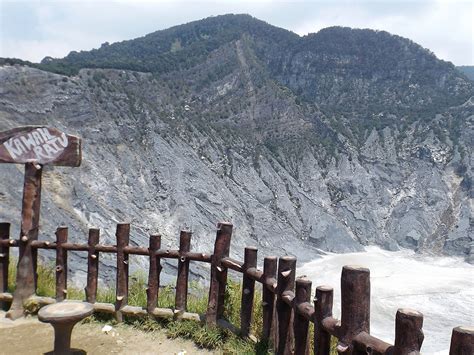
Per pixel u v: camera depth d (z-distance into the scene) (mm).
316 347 3631
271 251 41781
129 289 7332
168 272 21984
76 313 4906
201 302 6855
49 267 8828
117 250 6344
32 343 5602
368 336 2977
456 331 2344
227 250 5816
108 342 5637
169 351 5395
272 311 5020
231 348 5227
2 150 6820
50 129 6855
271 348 4977
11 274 7809
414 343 2527
